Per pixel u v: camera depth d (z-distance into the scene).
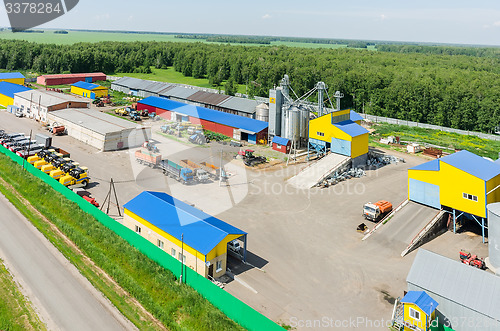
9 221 36.19
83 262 30.03
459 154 41.97
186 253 29.95
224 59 172.00
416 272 26.22
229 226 32.09
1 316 23.48
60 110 77.00
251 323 22.67
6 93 91.19
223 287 28.77
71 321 23.53
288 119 64.62
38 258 30.28
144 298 25.77
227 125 72.25
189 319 23.92
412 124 96.12
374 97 114.56
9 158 52.34
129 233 32.19
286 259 33.00
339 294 28.48
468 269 25.12
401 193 48.41
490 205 33.41
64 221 36.53
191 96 93.69
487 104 97.44
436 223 38.50
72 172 46.16
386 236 37.19
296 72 137.25
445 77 132.00
